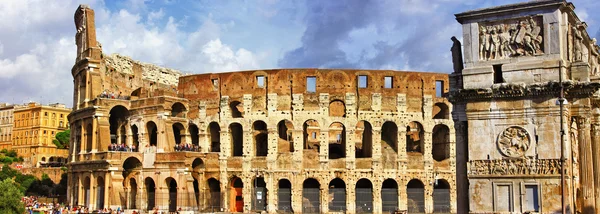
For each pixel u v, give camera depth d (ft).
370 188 388.37
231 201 401.49
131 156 395.14
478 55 177.06
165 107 398.83
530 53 171.22
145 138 408.05
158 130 398.42
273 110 394.93
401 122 391.86
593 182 186.09
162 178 388.98
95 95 417.90
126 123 423.23
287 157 391.04
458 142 179.63
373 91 392.88
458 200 178.09
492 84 173.68
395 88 394.73
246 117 399.65
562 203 156.56
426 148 391.86
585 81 167.94
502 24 175.22
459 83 180.86
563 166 157.58
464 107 178.70
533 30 171.12
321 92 392.88
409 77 396.57
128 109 418.72
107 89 437.17
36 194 538.47
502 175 171.63
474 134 175.83
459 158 179.01
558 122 166.50
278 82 397.19
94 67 423.23
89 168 401.29
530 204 168.35
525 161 169.58
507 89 170.50
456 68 183.73
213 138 417.90
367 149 406.00
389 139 407.23
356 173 386.32
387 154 390.83
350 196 384.47
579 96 168.66
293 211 384.47
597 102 189.37
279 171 390.42
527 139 170.09
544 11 170.09
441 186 401.08
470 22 178.91
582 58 184.55
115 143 442.91
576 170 183.21
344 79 393.50
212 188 410.52
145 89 434.30
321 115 391.04
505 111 172.76
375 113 390.21
